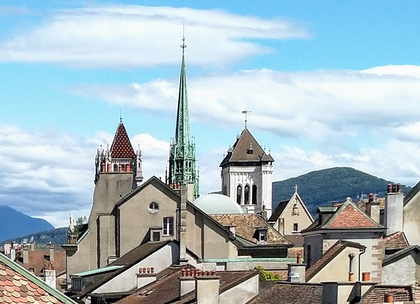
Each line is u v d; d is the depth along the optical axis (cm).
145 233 11938
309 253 8575
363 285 5925
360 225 8106
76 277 10550
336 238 8150
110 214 12106
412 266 7650
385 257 7856
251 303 6744
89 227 12125
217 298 6794
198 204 14000
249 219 13125
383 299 5744
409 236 8825
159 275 9306
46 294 2975
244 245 12219
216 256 11488
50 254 15188
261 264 10869
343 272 7575
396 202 8788
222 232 11544
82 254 12112
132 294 8700
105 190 12162
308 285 6488
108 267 10962
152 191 11956
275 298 6588
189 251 10281
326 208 8431
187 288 7312
